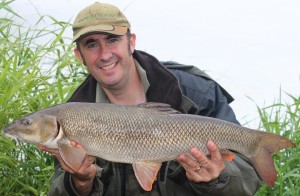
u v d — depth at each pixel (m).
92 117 1.49
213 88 1.76
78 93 1.79
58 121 1.50
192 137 1.48
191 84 1.75
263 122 2.29
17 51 2.42
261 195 2.08
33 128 1.50
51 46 2.45
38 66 2.44
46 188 2.09
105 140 1.49
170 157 1.49
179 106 1.70
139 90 1.75
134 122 1.48
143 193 1.69
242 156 1.70
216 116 1.73
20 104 2.23
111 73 1.67
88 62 1.69
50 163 2.20
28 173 2.19
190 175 1.52
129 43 1.70
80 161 1.48
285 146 1.50
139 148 1.48
